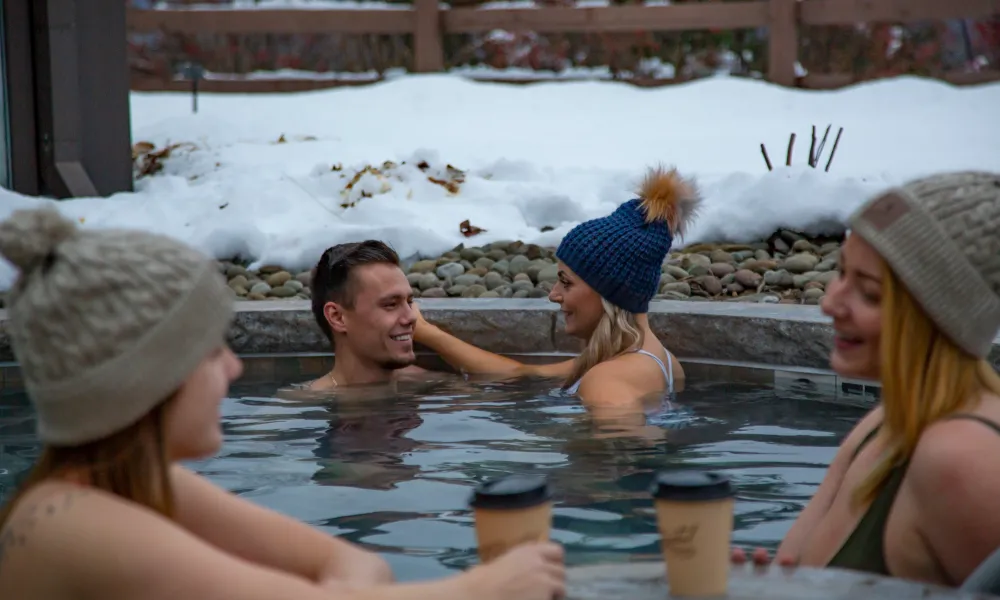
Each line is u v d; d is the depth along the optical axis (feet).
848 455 7.36
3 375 16.35
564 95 42.39
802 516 7.40
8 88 27.17
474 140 36.73
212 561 5.49
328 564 7.18
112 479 5.66
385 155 30.73
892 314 6.28
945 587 5.72
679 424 13.16
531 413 13.88
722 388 15.17
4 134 27.27
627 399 14.24
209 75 45.78
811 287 19.45
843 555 6.50
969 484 5.87
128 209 25.16
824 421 13.20
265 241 22.80
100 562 5.29
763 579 5.88
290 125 38.65
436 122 39.55
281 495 10.47
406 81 43.47
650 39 44.52
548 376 16.30
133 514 5.45
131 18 44.37
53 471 5.72
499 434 12.84
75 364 5.37
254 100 43.19
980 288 6.17
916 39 42.96
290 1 46.85
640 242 14.89
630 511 9.66
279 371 17.39
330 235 22.31
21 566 5.36
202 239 22.77
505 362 16.70
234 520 7.19
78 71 27.71
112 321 5.37
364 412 14.21
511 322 17.51
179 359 5.54
